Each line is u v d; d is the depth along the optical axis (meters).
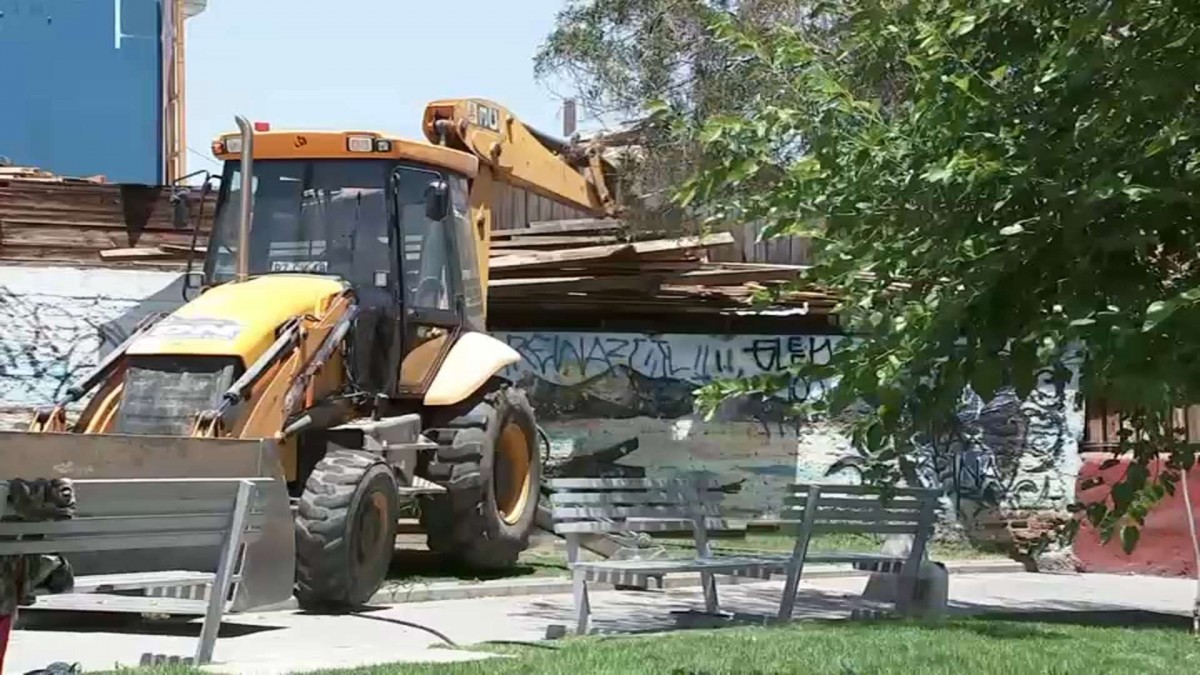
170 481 9.23
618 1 25.67
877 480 6.06
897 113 5.92
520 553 18.14
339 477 13.41
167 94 32.44
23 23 31.84
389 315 15.37
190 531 9.49
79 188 21.69
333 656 10.41
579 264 21.09
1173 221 5.07
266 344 13.62
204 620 10.04
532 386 21.70
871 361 5.37
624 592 16.42
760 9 19.83
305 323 14.05
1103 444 21.38
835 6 6.43
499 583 15.93
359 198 15.58
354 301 14.91
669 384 21.98
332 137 15.51
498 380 17.03
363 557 13.67
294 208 15.60
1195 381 4.76
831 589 17.28
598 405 21.84
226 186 15.89
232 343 13.39
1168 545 20.55
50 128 31.70
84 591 10.57
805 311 21.58
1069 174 5.11
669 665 9.55
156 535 9.17
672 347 22.06
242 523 9.84
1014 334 5.16
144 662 9.84
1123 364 4.81
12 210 21.41
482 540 16.25
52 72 31.84
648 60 24.62
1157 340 4.82
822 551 17.30
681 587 17.03
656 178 22.77
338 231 15.52
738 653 10.20
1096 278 5.06
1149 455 5.62
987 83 5.32
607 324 22.50
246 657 10.37
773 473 21.89
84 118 31.94
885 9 5.92
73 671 8.34
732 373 22.08
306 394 13.97
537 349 21.84
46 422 13.34
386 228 15.52
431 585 15.45
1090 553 21.14
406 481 15.28
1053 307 5.16
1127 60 5.02
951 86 5.34
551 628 12.19
